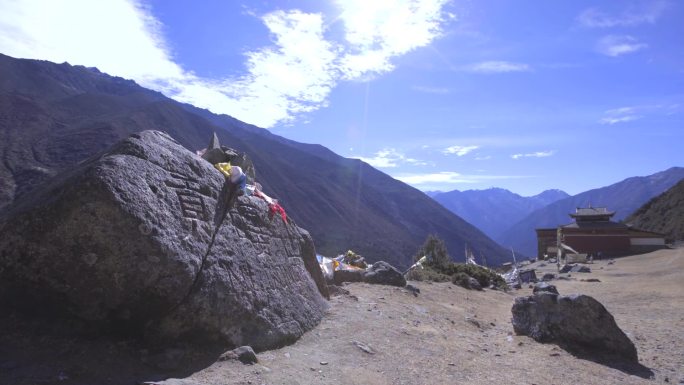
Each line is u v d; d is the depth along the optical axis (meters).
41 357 4.61
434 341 8.05
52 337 4.92
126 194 5.09
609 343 7.88
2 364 4.32
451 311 11.62
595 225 68.19
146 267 5.10
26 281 4.88
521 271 32.66
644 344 9.23
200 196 6.30
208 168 6.82
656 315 13.37
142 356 5.14
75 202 4.80
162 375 4.85
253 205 7.75
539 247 76.69
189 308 5.48
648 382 6.56
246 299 6.26
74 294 4.95
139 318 5.31
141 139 5.95
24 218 4.84
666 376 6.90
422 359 6.85
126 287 5.07
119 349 5.12
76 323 5.12
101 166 5.12
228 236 6.59
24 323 4.95
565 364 7.13
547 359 7.38
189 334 5.57
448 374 6.29
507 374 6.52
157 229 5.27
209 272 5.80
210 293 5.70
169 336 5.44
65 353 4.77
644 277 27.83
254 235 7.34
